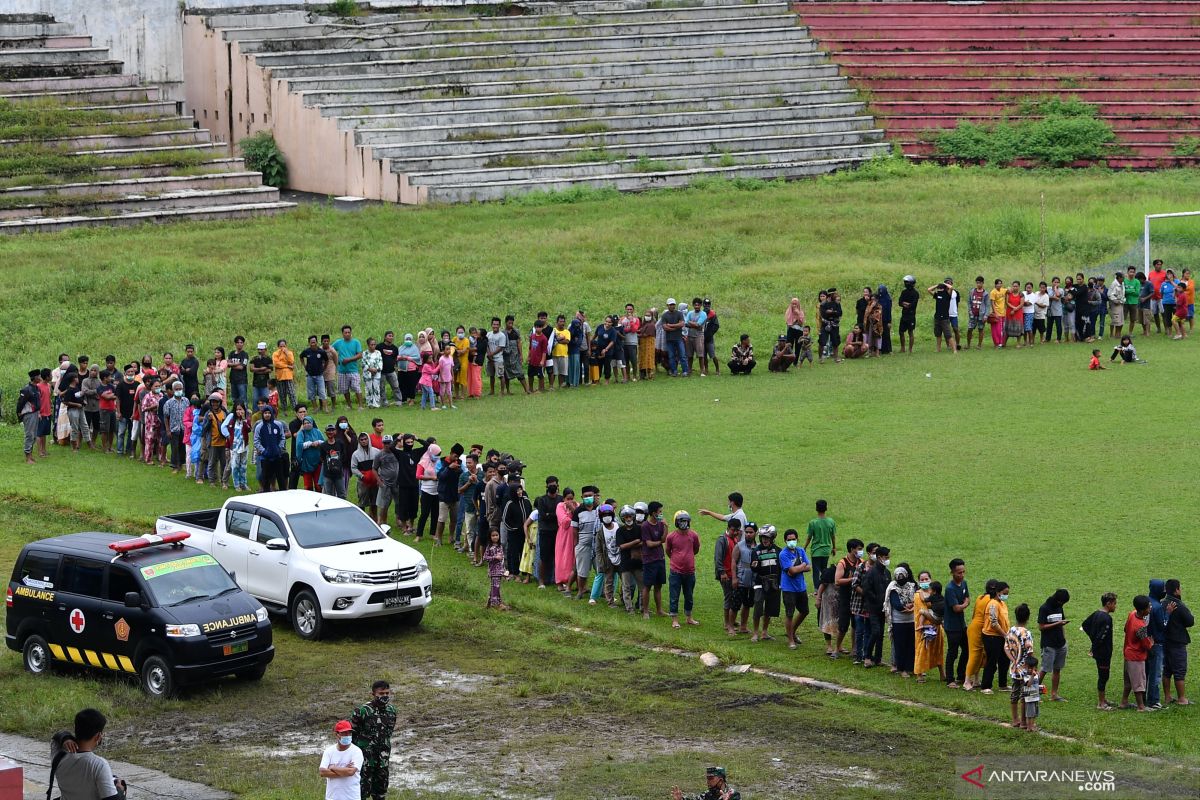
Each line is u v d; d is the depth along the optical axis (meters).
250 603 22.05
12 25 68.06
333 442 29.78
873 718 20.02
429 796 17.31
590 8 77.44
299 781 17.80
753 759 18.55
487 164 63.66
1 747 19.31
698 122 68.81
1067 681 21.33
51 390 35.72
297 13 72.31
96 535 23.64
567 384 40.19
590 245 53.50
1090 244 52.44
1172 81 73.81
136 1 70.19
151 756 19.03
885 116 71.19
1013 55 75.69
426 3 75.00
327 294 47.31
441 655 23.05
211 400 32.03
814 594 24.97
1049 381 38.59
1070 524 26.98
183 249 52.97
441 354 37.78
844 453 32.31
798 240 54.72
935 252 52.22
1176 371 39.25
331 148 65.00
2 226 55.53
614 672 22.06
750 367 41.03
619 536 24.55
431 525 29.11
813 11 78.56
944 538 26.34
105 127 62.97
